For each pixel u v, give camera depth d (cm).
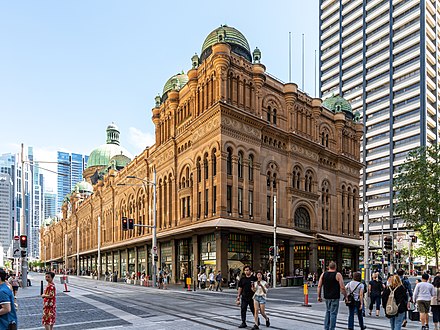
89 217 10200
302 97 5766
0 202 14438
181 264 5103
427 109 11188
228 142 4466
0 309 812
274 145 5159
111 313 2014
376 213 11719
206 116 4631
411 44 11612
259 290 1491
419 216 3509
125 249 7331
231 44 5066
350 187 6631
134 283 5303
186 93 5353
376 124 12250
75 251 11506
